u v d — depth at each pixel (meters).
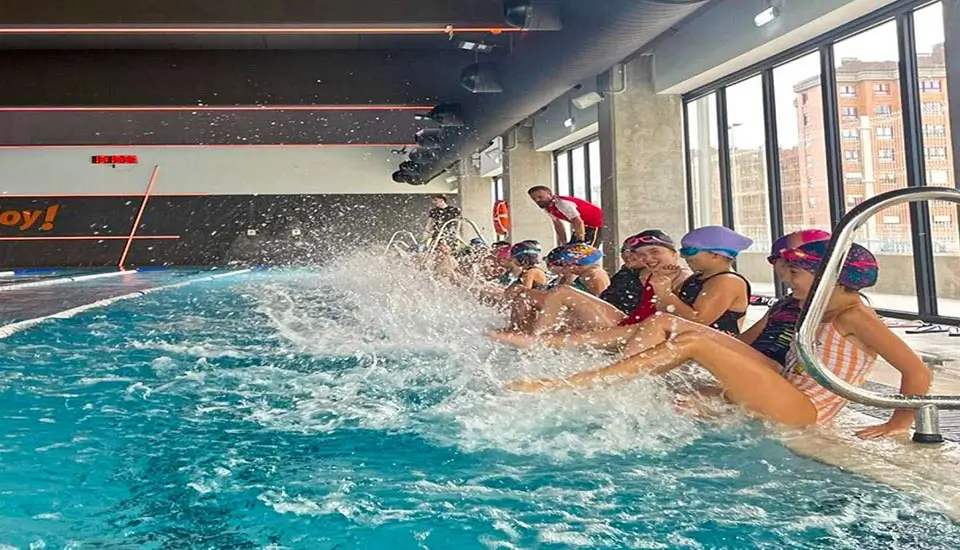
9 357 4.25
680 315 3.05
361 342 4.33
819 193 7.04
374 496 1.87
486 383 2.98
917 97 5.80
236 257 18.94
